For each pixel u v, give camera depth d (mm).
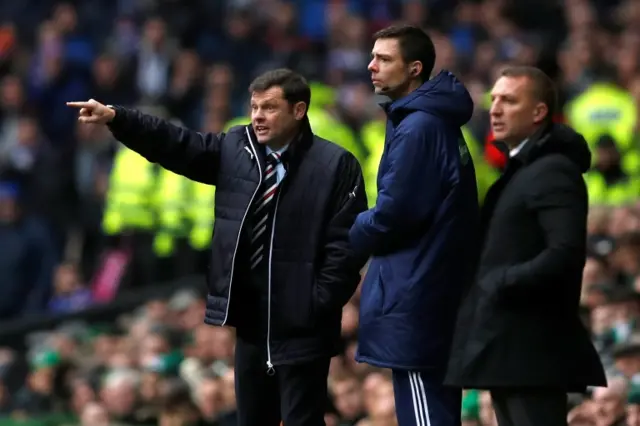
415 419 25547
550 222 24047
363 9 73688
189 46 70438
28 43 75688
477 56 63062
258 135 26219
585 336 24766
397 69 25656
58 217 65438
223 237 26312
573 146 24766
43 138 67250
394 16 73375
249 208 26188
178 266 57656
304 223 26281
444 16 71438
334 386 37844
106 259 59875
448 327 25469
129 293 56562
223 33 71500
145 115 26516
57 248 65062
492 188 25000
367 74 66750
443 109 25234
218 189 26641
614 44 64625
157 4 71250
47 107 69625
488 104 53375
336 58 67625
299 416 26469
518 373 24109
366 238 25312
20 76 71312
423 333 25344
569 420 31109
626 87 58375
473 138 52750
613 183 49438
